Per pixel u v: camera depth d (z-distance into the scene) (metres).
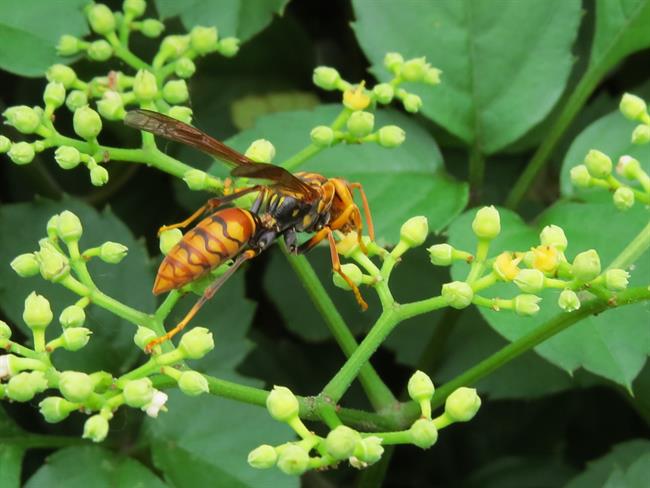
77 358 0.21
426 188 0.22
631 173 0.20
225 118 0.25
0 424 0.21
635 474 0.20
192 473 0.20
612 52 0.22
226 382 0.19
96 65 0.24
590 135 0.22
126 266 0.22
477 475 0.24
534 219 0.23
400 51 0.22
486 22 0.22
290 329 0.24
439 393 0.20
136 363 0.21
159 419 0.21
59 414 0.18
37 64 0.22
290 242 0.20
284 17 0.25
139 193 0.25
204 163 0.24
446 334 0.23
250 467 0.20
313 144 0.20
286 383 0.24
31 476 0.21
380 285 0.19
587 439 0.24
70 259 0.19
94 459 0.20
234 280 0.22
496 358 0.20
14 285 0.21
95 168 0.20
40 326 0.18
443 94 0.22
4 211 0.22
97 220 0.22
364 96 0.20
